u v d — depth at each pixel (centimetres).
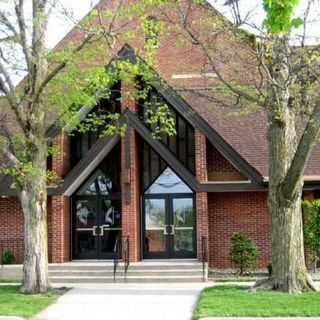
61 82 1538
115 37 1520
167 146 2170
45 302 1416
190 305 1383
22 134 1639
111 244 2220
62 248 2070
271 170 1518
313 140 1375
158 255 2181
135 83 1678
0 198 2188
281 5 716
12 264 2094
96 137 2236
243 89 1598
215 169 2148
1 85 1566
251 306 1257
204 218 2017
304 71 1474
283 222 1488
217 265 2102
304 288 1474
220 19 1484
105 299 1488
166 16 1549
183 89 1953
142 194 2219
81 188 2258
